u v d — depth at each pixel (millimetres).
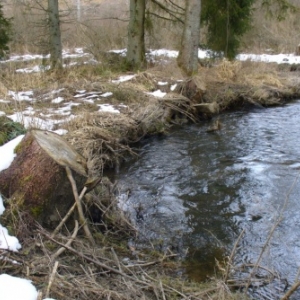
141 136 9570
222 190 6902
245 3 15945
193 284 4316
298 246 5223
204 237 5484
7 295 3373
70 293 3570
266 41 21797
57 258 4133
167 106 10766
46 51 15102
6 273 3762
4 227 4383
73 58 16531
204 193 6816
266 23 22281
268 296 4254
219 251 5156
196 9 13898
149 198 6625
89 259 4031
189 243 5344
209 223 5848
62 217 4953
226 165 8016
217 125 10484
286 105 12961
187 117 11078
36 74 12773
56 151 4906
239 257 5020
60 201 4879
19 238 4367
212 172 7695
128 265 4395
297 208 6191
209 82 12844
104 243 5055
